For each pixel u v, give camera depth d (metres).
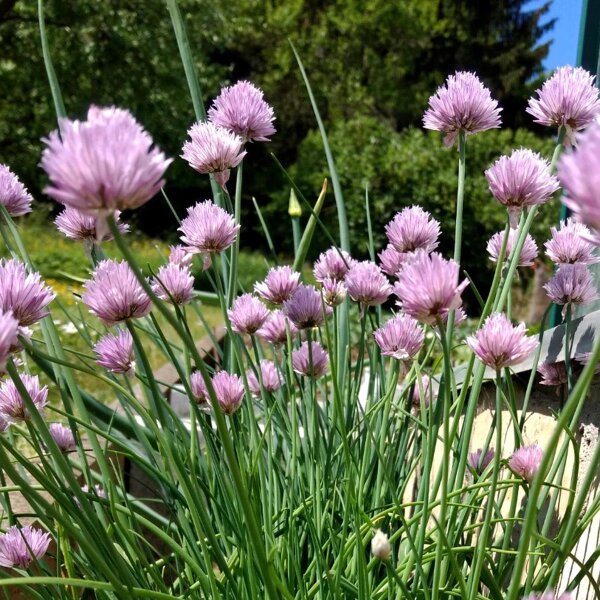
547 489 0.34
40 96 3.74
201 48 4.02
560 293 0.39
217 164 0.37
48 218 3.79
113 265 0.31
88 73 3.60
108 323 0.30
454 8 5.79
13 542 0.36
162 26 3.62
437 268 0.23
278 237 4.64
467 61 5.80
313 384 0.39
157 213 4.81
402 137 4.36
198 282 2.29
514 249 0.34
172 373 1.03
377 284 0.41
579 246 0.39
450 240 3.66
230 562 0.33
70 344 1.37
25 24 3.54
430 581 0.36
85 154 0.18
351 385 0.45
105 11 3.47
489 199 3.70
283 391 0.48
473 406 0.33
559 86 0.34
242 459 0.34
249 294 0.43
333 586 0.31
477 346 0.27
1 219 0.37
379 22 5.55
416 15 5.57
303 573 0.40
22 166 3.94
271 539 0.34
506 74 5.77
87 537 0.25
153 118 3.80
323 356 0.42
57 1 3.44
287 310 0.40
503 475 0.47
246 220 4.82
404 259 0.42
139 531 0.38
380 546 0.23
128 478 0.71
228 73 5.66
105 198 0.18
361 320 0.42
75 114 3.66
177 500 0.36
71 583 0.24
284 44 5.60
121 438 0.48
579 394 0.18
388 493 0.41
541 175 0.31
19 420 0.35
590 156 0.15
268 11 5.74
